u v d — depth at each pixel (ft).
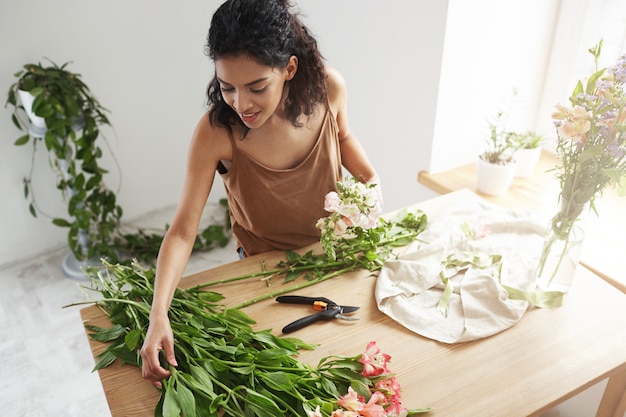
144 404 3.07
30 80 7.13
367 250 4.26
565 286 3.80
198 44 8.91
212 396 2.93
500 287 3.77
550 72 6.92
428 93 6.40
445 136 6.72
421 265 4.01
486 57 6.40
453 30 5.90
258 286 4.01
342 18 7.29
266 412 2.84
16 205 8.45
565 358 3.35
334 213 3.98
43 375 6.65
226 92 3.40
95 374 6.66
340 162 4.60
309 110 4.00
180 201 3.93
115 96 8.62
